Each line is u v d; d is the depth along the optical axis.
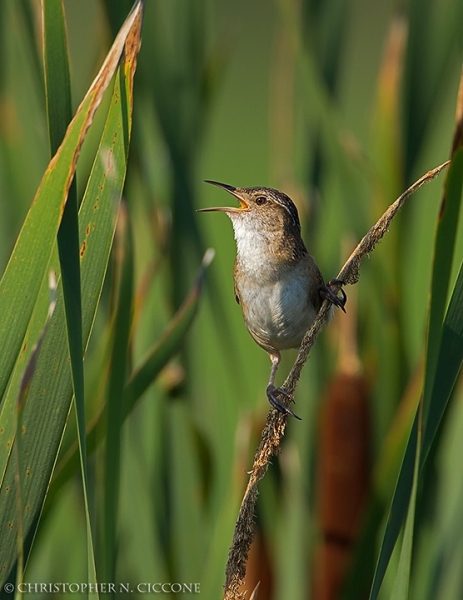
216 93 8.46
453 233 4.62
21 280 4.98
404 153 8.13
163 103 8.09
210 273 8.43
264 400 8.77
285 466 8.40
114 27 6.61
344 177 8.39
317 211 8.92
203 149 8.58
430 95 8.09
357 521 8.12
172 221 8.29
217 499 9.06
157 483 8.38
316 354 8.80
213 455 8.52
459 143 4.51
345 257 8.45
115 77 5.11
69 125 4.82
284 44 9.04
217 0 9.92
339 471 8.12
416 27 8.02
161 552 8.27
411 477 5.09
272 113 9.89
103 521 6.16
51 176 4.81
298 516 8.26
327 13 8.73
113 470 6.18
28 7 7.15
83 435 4.87
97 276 5.26
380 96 8.10
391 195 8.13
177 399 8.26
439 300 4.67
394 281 8.23
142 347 8.42
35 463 5.18
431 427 4.96
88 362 7.79
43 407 5.15
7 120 8.46
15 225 8.41
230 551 5.81
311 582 8.21
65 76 4.95
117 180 5.18
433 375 4.80
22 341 5.06
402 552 4.84
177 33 8.31
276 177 9.14
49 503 6.60
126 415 6.45
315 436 8.69
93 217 5.23
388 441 7.51
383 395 8.37
